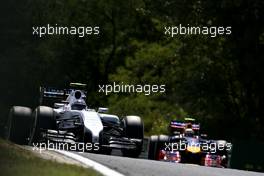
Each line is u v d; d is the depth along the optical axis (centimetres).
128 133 6131
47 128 5409
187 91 14212
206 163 6962
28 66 17575
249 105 13800
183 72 14600
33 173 3000
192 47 14225
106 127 6338
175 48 15588
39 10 17912
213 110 14125
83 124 5862
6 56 17462
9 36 17538
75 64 19362
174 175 3756
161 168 4084
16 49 17538
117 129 6212
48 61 17950
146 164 4250
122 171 3628
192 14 13950
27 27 17688
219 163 7000
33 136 5384
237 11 13388
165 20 14500
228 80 14162
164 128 15525
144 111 16375
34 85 17675
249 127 13662
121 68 17550
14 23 17575
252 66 13488
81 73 19788
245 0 13150
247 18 13362
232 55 13762
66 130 5938
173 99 14825
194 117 14312
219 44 14188
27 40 17712
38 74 17738
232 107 14275
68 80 19100
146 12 15062
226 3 12938
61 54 18675
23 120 5184
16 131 5162
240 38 13600
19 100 17575
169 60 15988
